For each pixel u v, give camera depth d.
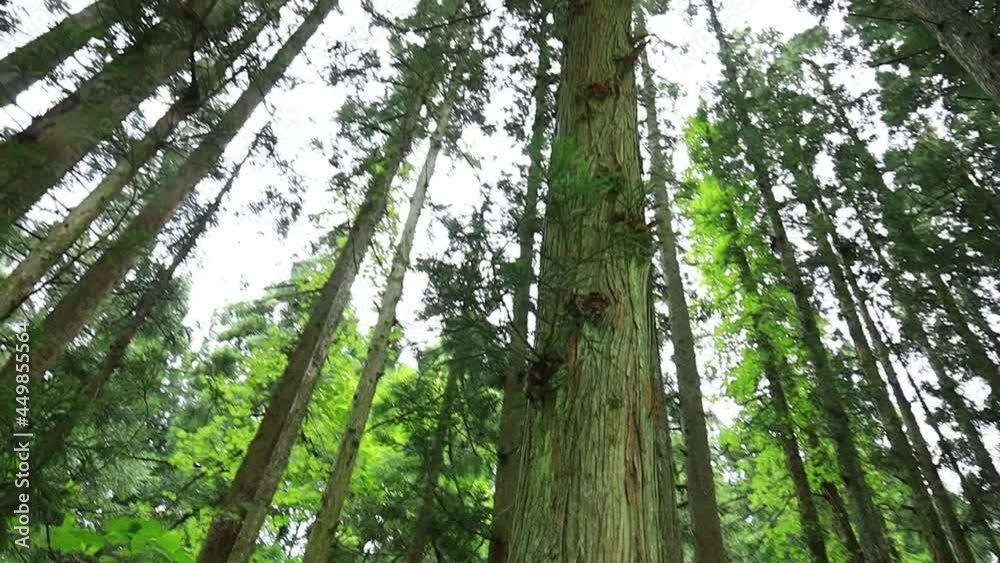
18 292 3.70
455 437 8.40
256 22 5.55
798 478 10.38
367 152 8.77
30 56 4.80
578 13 3.52
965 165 11.91
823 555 9.67
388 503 8.24
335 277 8.98
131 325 7.32
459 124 9.70
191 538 8.52
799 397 10.78
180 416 11.38
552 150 2.23
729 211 12.71
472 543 7.36
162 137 4.98
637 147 2.91
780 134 12.65
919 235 11.52
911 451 9.42
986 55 5.18
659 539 1.79
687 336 8.45
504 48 8.17
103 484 4.28
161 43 4.71
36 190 4.27
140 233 4.40
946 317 12.03
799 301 11.09
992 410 10.27
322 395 10.19
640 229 2.42
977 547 13.09
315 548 5.26
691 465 7.49
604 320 2.17
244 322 13.38
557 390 2.06
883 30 10.92
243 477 7.35
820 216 12.32
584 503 1.76
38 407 2.51
